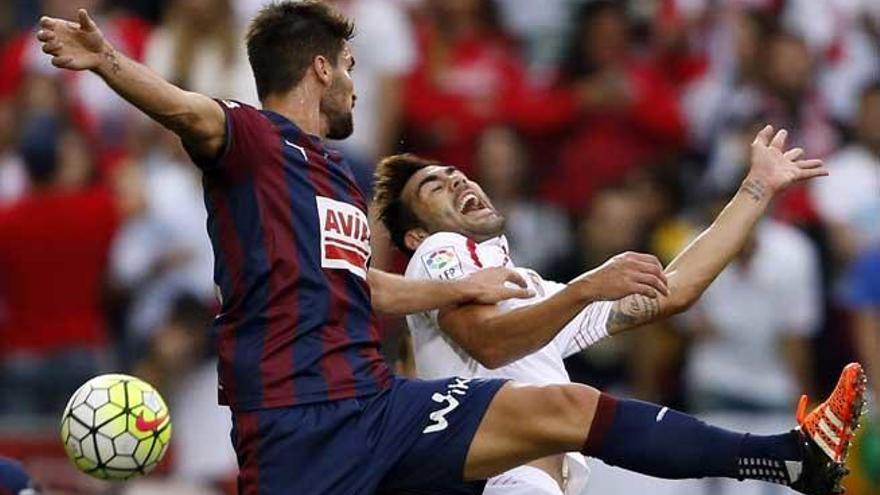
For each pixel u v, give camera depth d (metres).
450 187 23.61
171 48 41.25
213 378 36.47
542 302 21.20
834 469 19.50
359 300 20.64
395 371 25.77
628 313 22.53
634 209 39.72
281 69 21.17
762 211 22.17
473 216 23.48
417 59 43.50
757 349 38.09
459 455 19.98
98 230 38.50
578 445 19.88
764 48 44.12
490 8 45.38
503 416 20.02
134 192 39.06
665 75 44.12
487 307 21.86
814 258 38.91
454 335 21.95
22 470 21.44
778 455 19.61
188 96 19.81
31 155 38.97
